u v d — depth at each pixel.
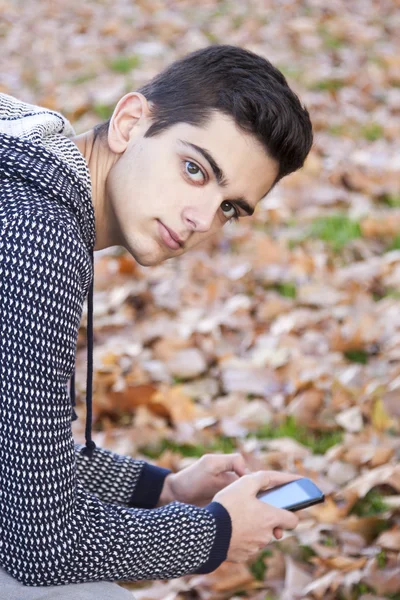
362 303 3.46
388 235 4.03
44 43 6.95
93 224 1.56
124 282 3.74
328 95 5.69
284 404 2.94
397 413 2.81
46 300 1.40
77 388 3.00
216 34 7.02
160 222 1.63
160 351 3.21
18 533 1.46
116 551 1.52
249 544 1.72
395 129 5.17
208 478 1.96
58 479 1.46
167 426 2.89
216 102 1.61
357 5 7.66
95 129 1.75
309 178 4.54
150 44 6.83
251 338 3.30
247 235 4.05
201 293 3.60
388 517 2.36
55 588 1.53
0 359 1.42
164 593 2.21
